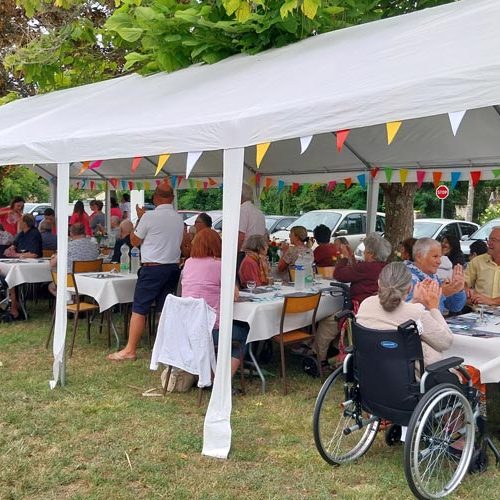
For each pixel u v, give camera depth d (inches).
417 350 136.1
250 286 231.3
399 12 285.3
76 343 276.8
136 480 145.5
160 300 256.8
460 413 141.9
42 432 172.4
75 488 141.5
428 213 1012.5
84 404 195.3
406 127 267.3
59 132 217.8
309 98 149.6
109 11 386.0
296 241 292.4
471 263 235.6
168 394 208.4
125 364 243.0
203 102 189.8
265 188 377.1
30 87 466.6
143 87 259.1
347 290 223.3
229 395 161.5
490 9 178.4
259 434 174.6
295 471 151.6
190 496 137.6
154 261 245.1
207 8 245.6
